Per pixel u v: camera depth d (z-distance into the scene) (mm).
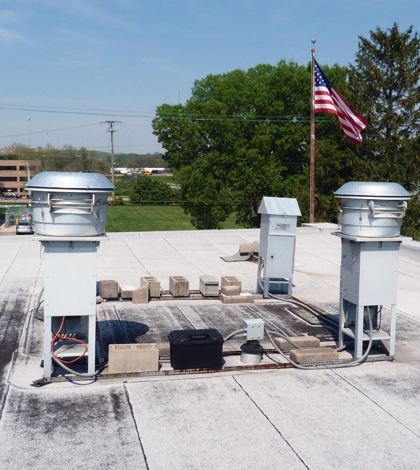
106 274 15625
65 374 8102
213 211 50469
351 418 7102
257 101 48969
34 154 172500
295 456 6102
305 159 50125
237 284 13438
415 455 6219
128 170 150875
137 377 8227
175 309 12281
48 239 7445
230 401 7480
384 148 43344
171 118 53500
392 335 9336
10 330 10477
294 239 13383
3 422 6688
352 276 9180
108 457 5961
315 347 9633
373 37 45719
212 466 5840
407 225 43125
